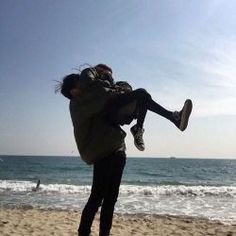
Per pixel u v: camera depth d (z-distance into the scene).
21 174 49.75
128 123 3.30
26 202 16.00
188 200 17.03
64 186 23.80
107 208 3.53
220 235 8.13
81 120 3.35
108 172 3.40
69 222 8.88
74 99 3.43
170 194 19.88
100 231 3.56
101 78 3.36
